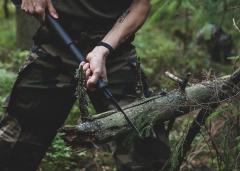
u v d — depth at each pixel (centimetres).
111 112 295
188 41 678
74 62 300
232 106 296
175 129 440
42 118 307
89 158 429
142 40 770
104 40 294
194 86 302
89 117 292
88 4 302
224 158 310
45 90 305
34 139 307
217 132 361
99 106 309
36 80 305
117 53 304
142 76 313
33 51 309
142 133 301
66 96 307
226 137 310
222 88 299
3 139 305
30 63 306
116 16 304
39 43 308
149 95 315
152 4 400
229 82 298
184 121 438
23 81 306
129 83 306
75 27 304
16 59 602
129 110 297
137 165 307
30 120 306
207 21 414
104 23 304
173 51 671
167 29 801
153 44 749
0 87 489
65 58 301
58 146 402
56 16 302
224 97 300
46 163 405
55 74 304
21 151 306
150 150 307
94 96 309
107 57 302
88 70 284
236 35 433
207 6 401
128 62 307
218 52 614
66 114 312
